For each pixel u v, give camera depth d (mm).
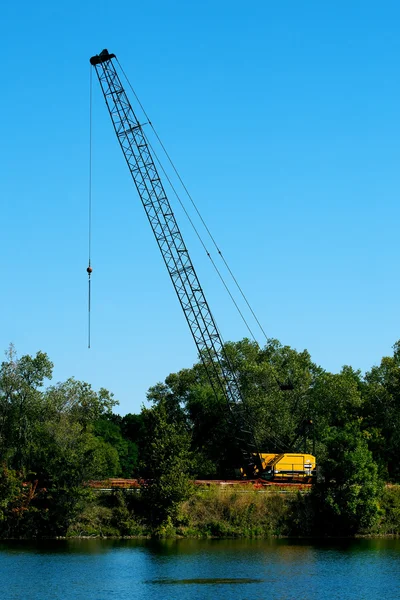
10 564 79188
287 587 69688
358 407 152625
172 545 93250
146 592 67000
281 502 107625
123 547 91125
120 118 121062
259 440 136750
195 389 160250
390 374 153000
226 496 106250
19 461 104625
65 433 107750
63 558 82938
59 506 99688
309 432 148000
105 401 172625
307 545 95562
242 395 133500
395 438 142750
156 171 121875
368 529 107938
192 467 105250
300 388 156000
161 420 106938
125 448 159500
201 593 66812
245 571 77062
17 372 119625
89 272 105875
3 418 115875
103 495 106000
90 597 65062
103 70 120438
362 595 66875
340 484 107000
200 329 128250
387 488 117875
